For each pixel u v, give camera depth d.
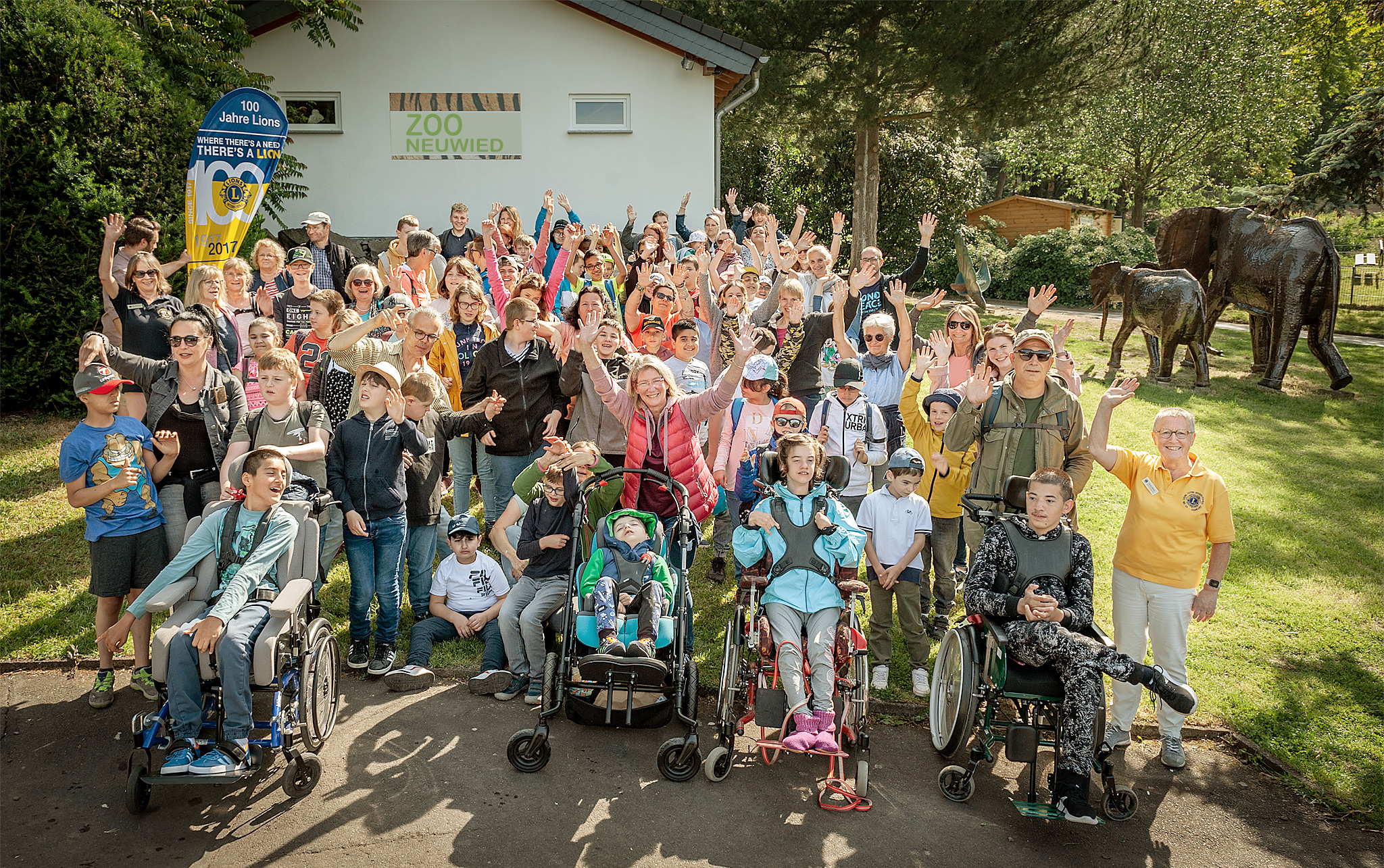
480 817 4.37
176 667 4.20
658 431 5.73
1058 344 6.36
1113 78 19.95
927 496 6.40
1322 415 12.94
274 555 4.61
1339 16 23.23
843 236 29.67
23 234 8.91
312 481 5.09
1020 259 28.38
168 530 5.46
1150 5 20.06
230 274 7.21
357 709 5.32
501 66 15.13
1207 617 4.99
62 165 8.81
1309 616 6.93
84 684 5.45
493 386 6.66
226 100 8.15
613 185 15.62
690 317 8.51
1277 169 35.78
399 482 5.63
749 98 19.66
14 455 8.38
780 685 4.86
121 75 9.37
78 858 3.96
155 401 5.48
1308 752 5.23
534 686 5.46
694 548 5.23
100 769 4.63
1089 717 4.34
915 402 6.46
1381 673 6.10
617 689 4.82
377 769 4.73
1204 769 5.12
